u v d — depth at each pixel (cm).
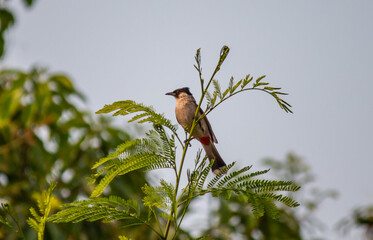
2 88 1240
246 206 1111
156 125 454
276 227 1106
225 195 423
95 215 438
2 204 469
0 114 1114
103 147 1149
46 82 1165
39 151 1171
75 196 1069
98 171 449
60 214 432
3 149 1168
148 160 440
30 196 1021
